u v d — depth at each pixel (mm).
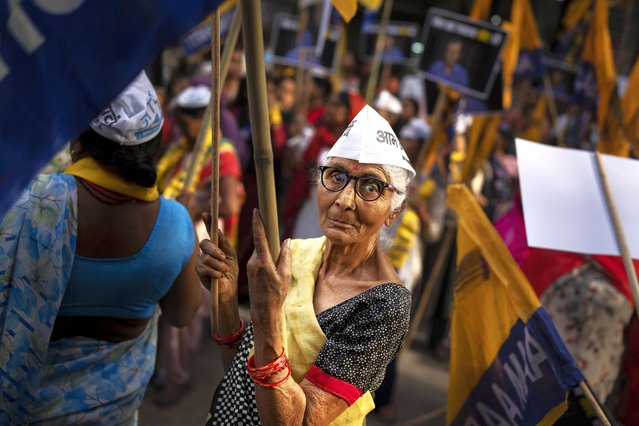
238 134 4730
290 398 1473
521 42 5871
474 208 2428
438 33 4906
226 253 1746
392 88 8391
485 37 4816
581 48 6504
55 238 1825
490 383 2348
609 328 3369
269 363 1459
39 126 1088
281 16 7734
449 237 5102
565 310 3398
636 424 3482
